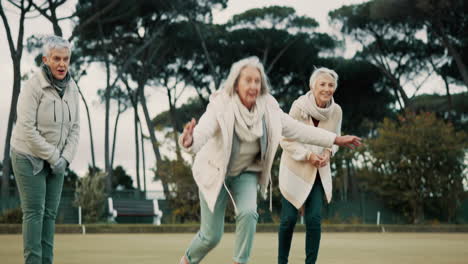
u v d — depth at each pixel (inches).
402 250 279.1
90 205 686.5
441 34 994.1
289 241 173.5
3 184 781.3
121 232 495.2
